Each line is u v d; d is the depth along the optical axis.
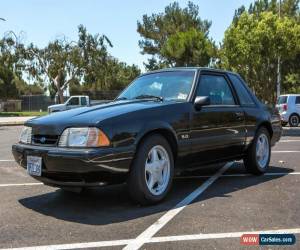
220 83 7.80
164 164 6.44
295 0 41.22
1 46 51.31
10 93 62.25
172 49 45.66
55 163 5.80
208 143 7.16
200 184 7.68
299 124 26.38
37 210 6.11
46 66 52.72
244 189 7.26
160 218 5.66
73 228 5.31
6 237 5.01
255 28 22.64
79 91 60.16
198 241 4.82
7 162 10.65
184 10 58.75
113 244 4.77
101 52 52.81
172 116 6.56
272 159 10.64
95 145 5.75
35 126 6.24
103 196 6.88
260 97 26.09
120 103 6.75
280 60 24.44
